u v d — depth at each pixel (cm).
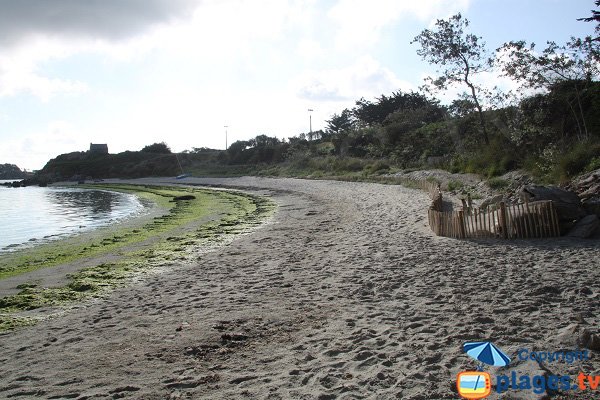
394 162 4666
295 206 3052
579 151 1958
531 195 1449
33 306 1040
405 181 3575
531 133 2550
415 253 1270
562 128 2403
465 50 3097
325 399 534
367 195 3116
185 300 999
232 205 3581
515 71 2597
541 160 2241
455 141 3822
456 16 3075
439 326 727
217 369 639
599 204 1405
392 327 740
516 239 1341
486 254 1192
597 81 2508
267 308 899
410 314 798
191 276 1230
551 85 2566
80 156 13388
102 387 609
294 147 7650
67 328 873
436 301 859
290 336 744
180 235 2086
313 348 685
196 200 4338
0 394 610
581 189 1655
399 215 2042
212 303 960
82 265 1543
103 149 13712
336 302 903
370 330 736
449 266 1103
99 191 7469
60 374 661
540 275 964
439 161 3728
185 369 646
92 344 773
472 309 795
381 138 5459
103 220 3300
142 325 852
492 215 1434
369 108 7600
